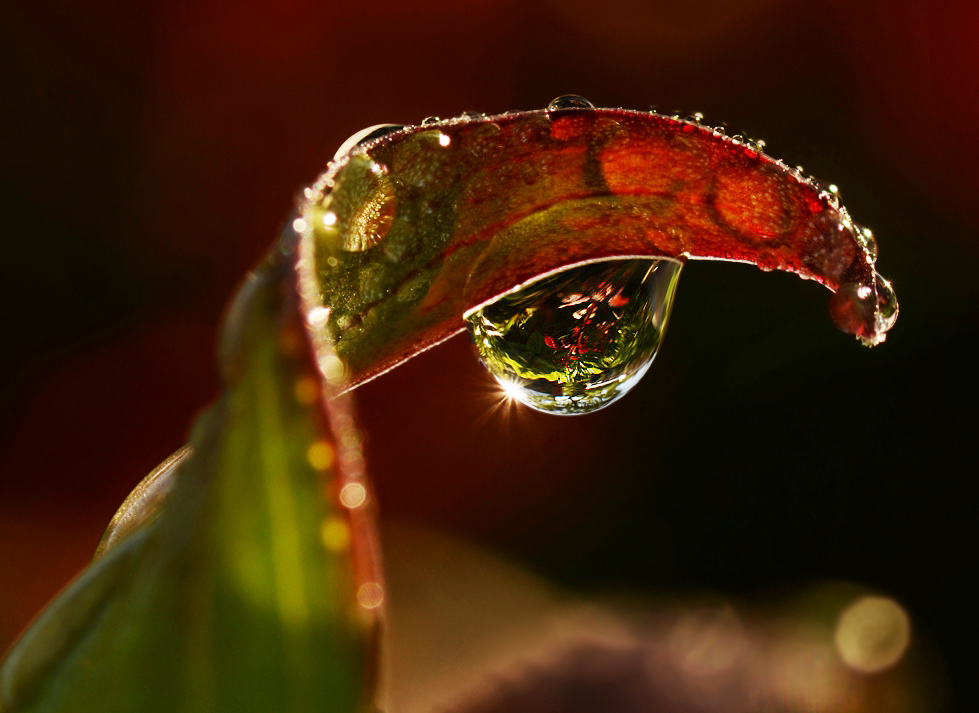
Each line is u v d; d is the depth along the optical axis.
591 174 0.06
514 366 0.06
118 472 0.16
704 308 0.15
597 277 0.06
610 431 0.14
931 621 0.12
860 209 0.16
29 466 0.16
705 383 0.15
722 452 0.14
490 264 0.06
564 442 0.14
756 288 0.16
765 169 0.06
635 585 0.12
